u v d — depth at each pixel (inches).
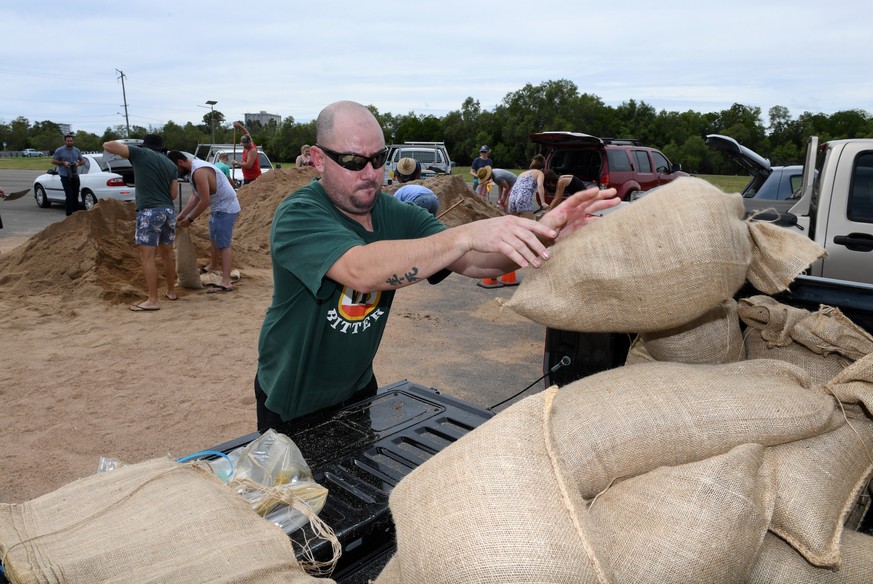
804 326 71.0
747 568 51.6
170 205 274.5
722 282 62.1
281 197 505.4
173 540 48.4
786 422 57.9
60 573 44.2
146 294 294.0
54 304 272.2
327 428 79.6
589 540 44.7
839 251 203.2
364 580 61.7
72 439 153.0
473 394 185.0
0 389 182.9
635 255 63.2
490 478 47.0
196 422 163.6
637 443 56.8
